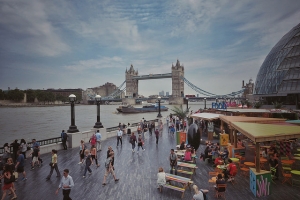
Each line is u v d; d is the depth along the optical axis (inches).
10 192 479.8
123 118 4237.2
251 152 783.7
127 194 470.0
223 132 871.7
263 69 3575.3
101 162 707.4
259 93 3435.0
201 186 506.6
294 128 525.7
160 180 473.4
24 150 709.9
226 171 530.0
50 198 454.0
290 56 2965.1
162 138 1132.5
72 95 948.0
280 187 491.2
